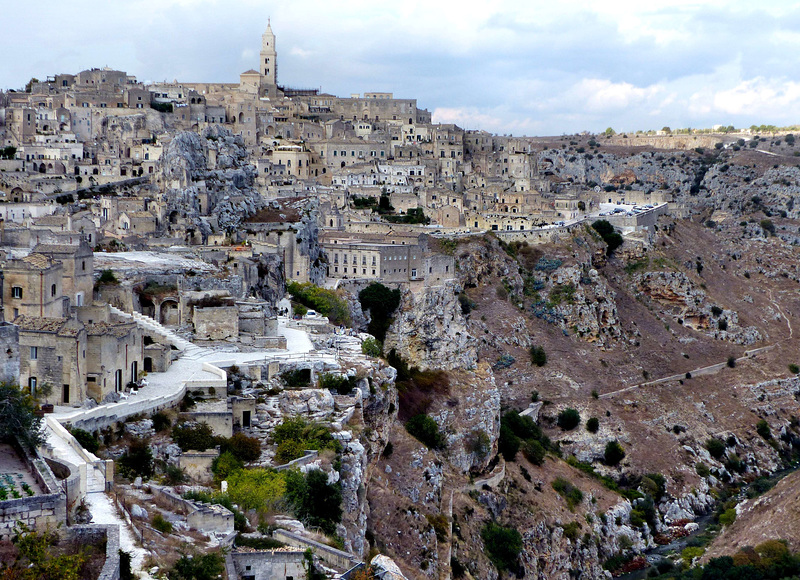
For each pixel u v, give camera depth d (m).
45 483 91.00
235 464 135.88
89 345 137.88
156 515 107.62
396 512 197.50
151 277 199.88
